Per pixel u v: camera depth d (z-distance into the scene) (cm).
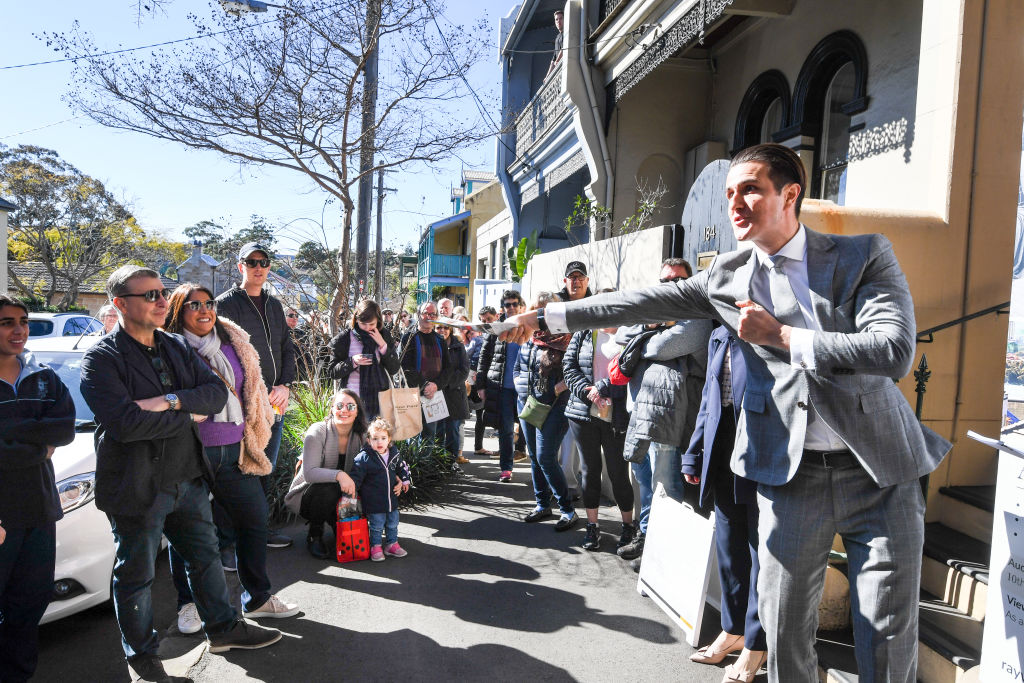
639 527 507
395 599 418
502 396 718
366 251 986
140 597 302
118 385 287
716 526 346
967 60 363
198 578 334
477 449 877
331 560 486
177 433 297
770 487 218
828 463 206
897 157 611
